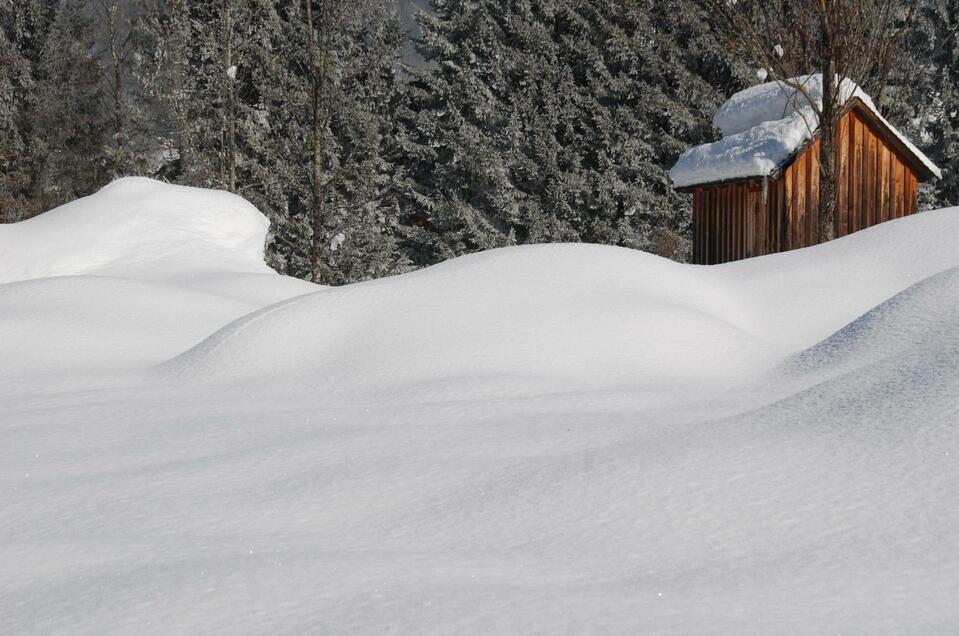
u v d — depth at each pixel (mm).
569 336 7625
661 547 2986
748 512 3193
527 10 33438
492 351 7422
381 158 33312
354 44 32625
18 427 5938
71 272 16484
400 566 2852
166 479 4293
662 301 8484
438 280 8531
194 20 31781
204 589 2617
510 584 2688
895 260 9711
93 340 9594
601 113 32344
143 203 18531
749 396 6125
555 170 31984
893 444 3609
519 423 5340
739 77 31969
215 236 18453
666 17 32969
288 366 7570
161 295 11570
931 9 33938
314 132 27594
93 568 2934
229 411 6246
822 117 16406
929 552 2781
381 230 33062
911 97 31828
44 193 37156
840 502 3201
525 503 3510
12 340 9406
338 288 8773
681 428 4594
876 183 17891
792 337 8445
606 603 2498
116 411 6332
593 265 8945
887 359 4871
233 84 30000
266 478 4258
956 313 6383
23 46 38281
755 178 16906
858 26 17062
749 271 10078
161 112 32938
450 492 3812
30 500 4035
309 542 3254
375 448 4770
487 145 32250
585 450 4250
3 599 2658
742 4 19578
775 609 2445
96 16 34625
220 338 8195
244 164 31484
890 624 2342
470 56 33156
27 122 37219
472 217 31797
